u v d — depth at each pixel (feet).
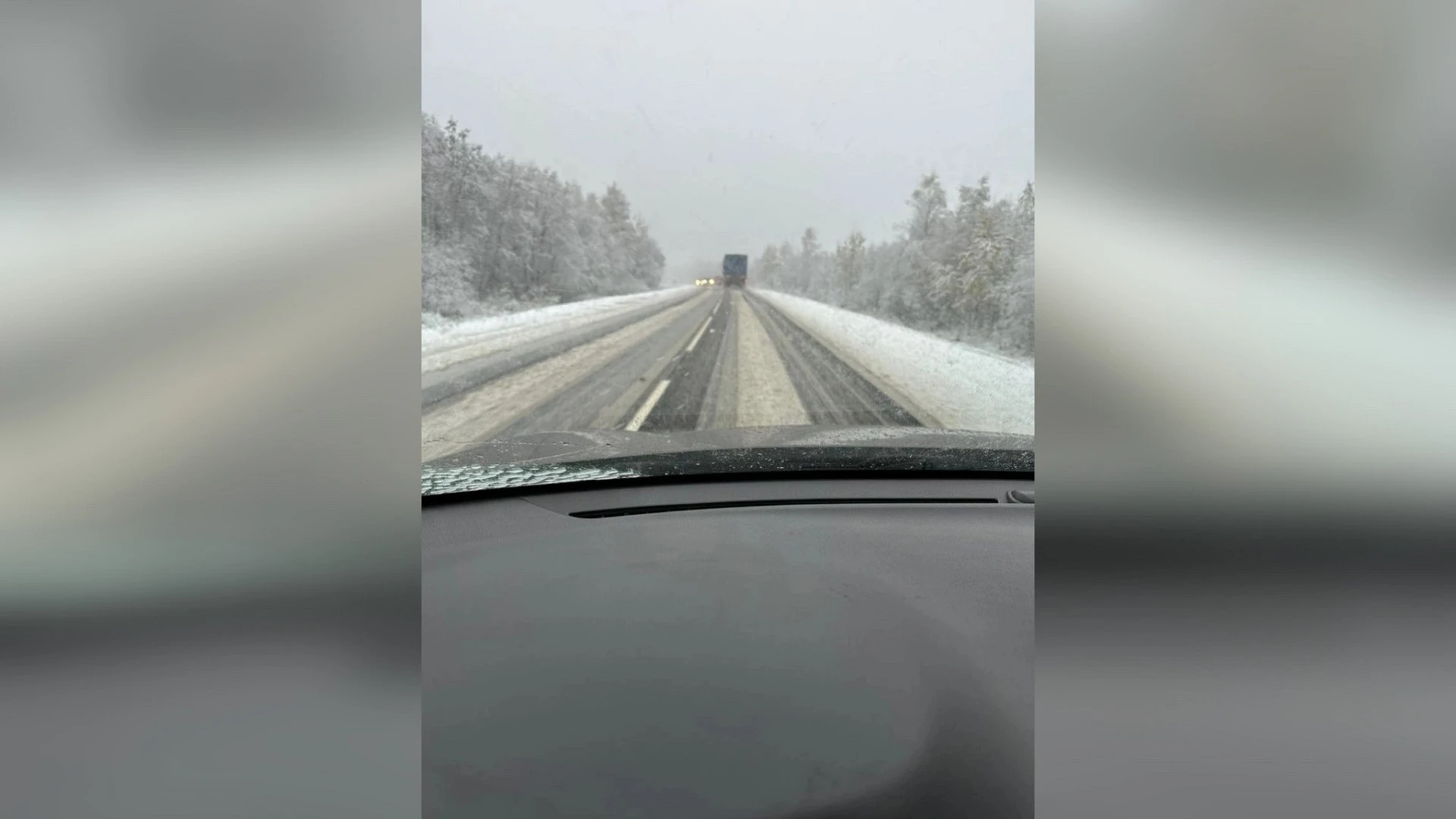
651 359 41.78
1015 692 5.24
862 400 31.48
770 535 9.03
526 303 67.77
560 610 6.62
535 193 74.02
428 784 4.17
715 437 14.79
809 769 4.40
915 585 7.32
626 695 5.13
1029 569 7.88
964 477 12.16
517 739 4.62
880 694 5.19
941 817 4.05
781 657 5.73
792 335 54.80
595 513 10.05
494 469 11.75
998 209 67.15
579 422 26.32
